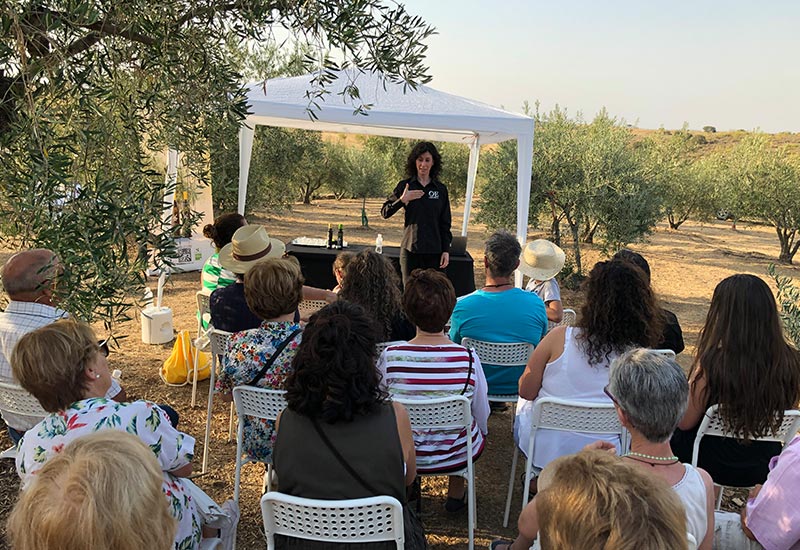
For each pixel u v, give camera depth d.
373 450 1.83
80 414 1.78
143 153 2.64
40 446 1.78
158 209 2.27
